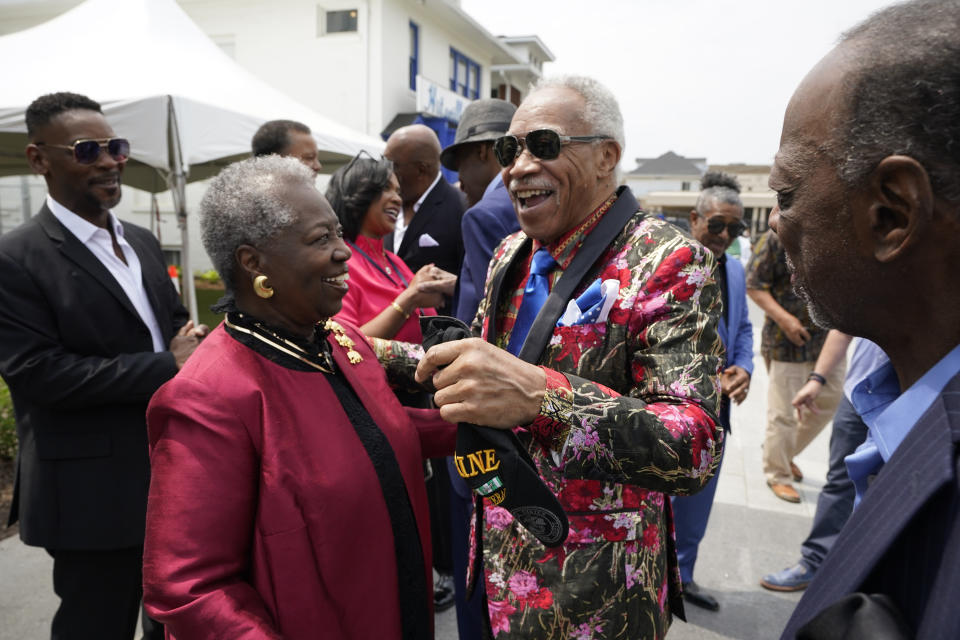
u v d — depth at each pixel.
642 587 1.23
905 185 0.52
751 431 5.27
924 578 0.50
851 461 0.75
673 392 1.06
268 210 1.08
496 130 2.82
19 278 1.84
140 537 1.95
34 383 1.80
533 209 1.29
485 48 19.20
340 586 1.07
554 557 1.22
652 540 1.26
